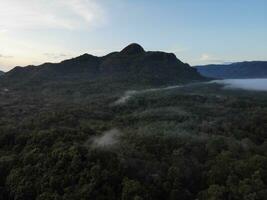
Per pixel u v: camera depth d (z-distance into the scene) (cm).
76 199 7388
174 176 8262
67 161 8419
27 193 7975
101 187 7700
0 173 8931
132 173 8312
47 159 8675
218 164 8831
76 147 8831
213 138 10794
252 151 10112
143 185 7900
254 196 7412
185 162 9044
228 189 7762
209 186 8106
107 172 7956
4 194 8369
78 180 7944
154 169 8550
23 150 9644
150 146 9938
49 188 7819
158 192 7888
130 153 9138
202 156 9756
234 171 8450
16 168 8788
